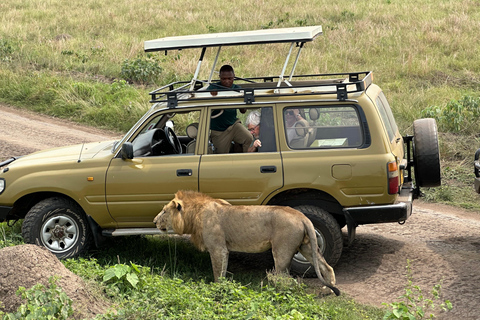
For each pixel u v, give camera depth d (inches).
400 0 1034.1
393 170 254.1
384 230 335.3
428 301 221.5
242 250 251.3
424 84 627.2
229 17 985.5
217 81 327.6
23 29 965.8
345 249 305.9
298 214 241.6
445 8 936.9
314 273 265.3
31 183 278.5
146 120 277.0
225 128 275.1
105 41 889.5
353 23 888.3
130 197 271.6
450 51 737.0
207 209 251.3
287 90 277.4
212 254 251.3
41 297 197.0
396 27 845.2
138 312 211.0
